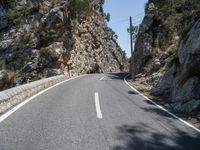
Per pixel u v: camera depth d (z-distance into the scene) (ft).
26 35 148.46
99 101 46.11
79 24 191.52
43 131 26.35
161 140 25.14
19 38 149.48
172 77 60.59
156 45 123.44
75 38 170.40
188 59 53.26
